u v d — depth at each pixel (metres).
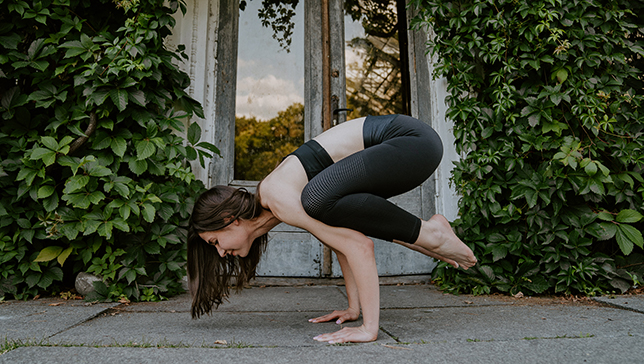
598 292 2.16
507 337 1.29
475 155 2.40
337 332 1.25
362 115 3.17
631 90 2.31
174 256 2.22
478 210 2.40
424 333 1.36
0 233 2.05
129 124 2.22
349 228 1.24
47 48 2.10
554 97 2.21
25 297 2.06
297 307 1.94
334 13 3.16
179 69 2.81
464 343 1.19
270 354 1.08
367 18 3.27
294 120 3.12
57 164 2.11
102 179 1.97
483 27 2.47
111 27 2.39
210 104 2.92
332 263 2.89
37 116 2.15
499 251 2.25
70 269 2.40
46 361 1.02
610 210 2.34
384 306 1.97
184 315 1.73
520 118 2.37
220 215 1.33
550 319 1.61
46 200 1.99
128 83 2.04
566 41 2.20
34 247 2.14
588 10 2.35
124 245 2.16
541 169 2.27
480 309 1.87
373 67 3.23
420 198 3.06
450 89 2.60
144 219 2.14
